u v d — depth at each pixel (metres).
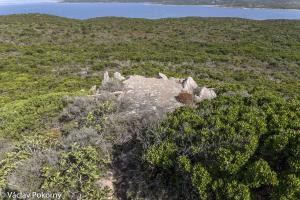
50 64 37.34
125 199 6.63
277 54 48.88
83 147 7.52
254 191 5.86
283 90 25.05
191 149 6.38
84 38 65.75
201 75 30.78
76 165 6.77
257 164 5.67
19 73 32.19
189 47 56.03
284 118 6.87
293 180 5.38
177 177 6.36
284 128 6.63
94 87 15.02
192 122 7.16
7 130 11.04
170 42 62.78
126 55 43.03
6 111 13.25
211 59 43.03
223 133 6.47
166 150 6.55
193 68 34.31
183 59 41.47
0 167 8.00
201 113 7.73
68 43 59.97
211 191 5.88
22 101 14.48
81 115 10.58
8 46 49.84
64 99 12.92
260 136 6.47
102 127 8.68
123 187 6.83
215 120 6.95
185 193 6.21
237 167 5.82
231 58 44.69
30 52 45.28
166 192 6.37
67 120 11.05
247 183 5.66
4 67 34.78
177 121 7.25
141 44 59.00
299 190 5.29
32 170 7.05
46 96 14.23
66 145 7.91
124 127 8.54
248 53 50.16
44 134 9.77
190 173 6.11
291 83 30.81
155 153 6.54
